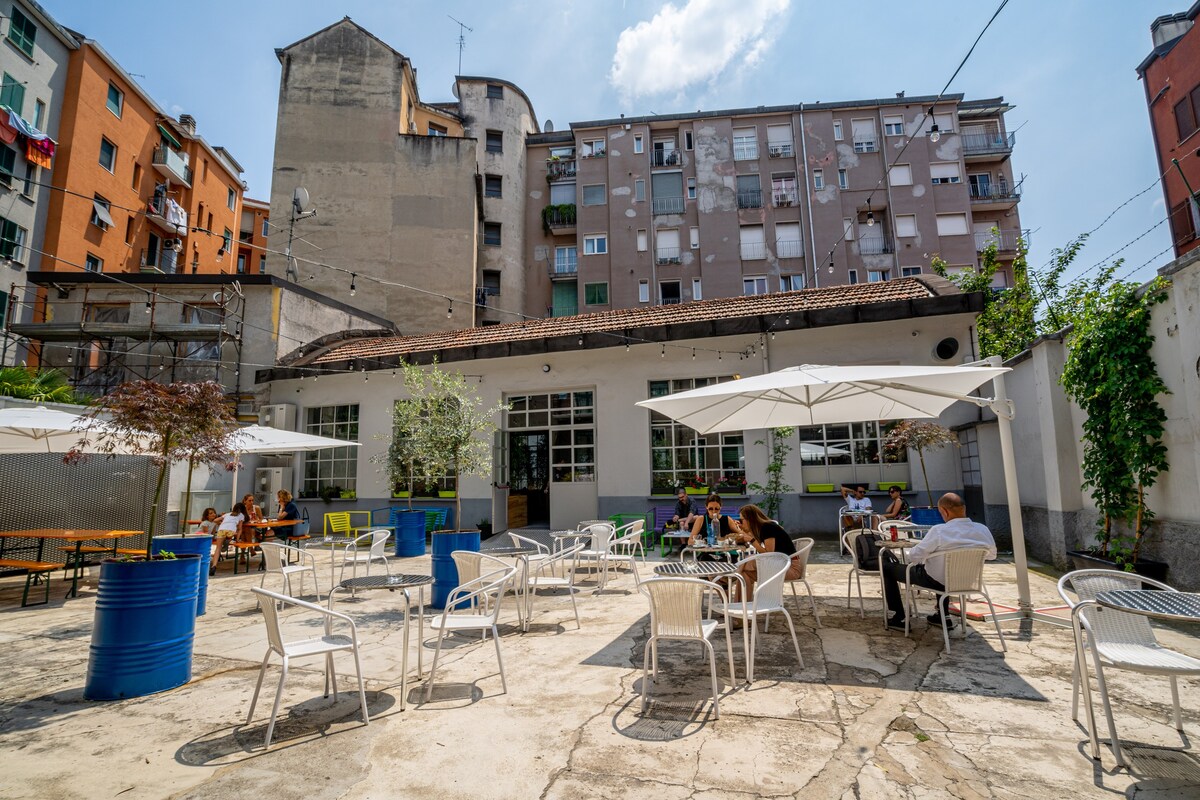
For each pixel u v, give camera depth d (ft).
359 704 12.74
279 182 80.53
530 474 48.34
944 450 36.60
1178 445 19.72
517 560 19.57
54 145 68.85
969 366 16.51
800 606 21.01
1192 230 60.54
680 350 40.34
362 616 21.31
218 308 52.16
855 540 20.34
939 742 10.37
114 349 51.13
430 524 42.22
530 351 41.65
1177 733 10.61
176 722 11.92
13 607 23.12
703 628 12.37
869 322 36.32
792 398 20.89
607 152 101.14
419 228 81.30
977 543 16.02
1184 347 19.06
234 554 33.35
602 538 26.27
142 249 84.07
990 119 96.73
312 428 48.91
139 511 34.47
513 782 9.29
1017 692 12.62
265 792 9.13
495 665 15.26
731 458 38.99
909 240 90.53
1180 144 61.93
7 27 64.44
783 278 93.61
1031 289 52.60
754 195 96.32
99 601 13.64
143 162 84.43
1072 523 25.55
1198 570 19.01
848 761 9.75
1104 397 22.56
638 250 97.50
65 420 22.48
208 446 16.21
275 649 11.59
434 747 10.57
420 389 28.04
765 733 10.87
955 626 17.72
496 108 105.50
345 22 85.05
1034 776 9.19
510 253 101.30
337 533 43.60
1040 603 20.53
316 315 56.85
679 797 8.75
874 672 14.05
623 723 11.44
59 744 10.94
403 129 86.28
